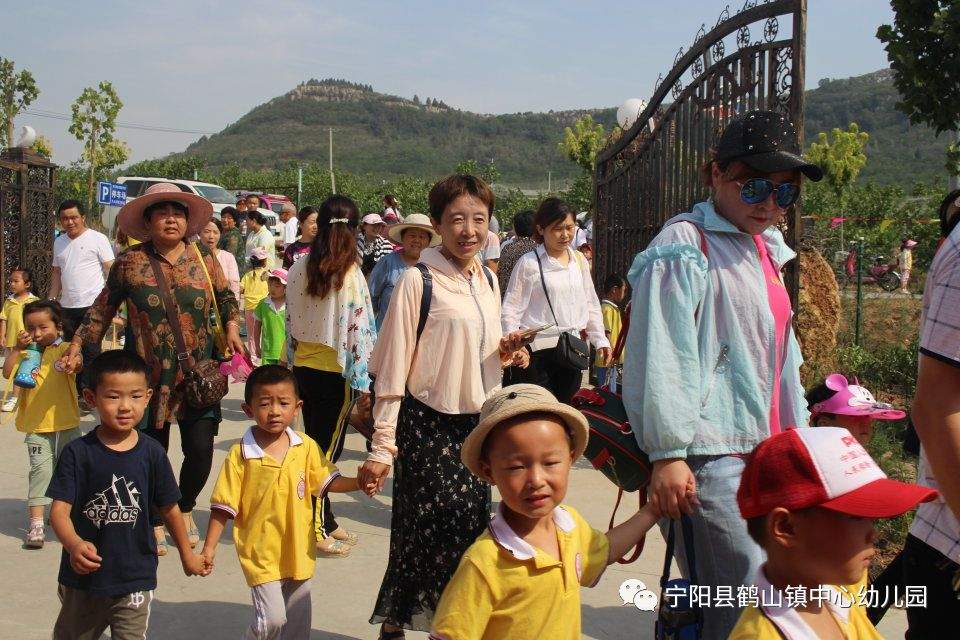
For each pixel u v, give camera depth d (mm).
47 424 5547
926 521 3078
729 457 3074
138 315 5199
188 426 5277
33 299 8664
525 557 2521
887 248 24484
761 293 3162
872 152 114938
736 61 7148
